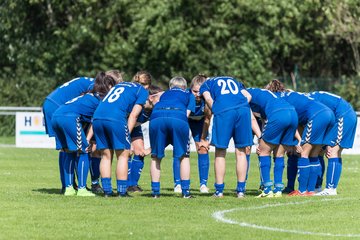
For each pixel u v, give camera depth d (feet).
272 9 221.87
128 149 86.07
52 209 76.89
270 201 84.53
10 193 90.22
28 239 62.49
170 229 66.59
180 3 225.56
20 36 240.32
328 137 90.89
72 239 62.44
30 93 231.50
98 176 94.12
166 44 223.51
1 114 202.08
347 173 126.31
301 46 231.91
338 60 244.83
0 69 240.94
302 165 91.50
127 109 85.25
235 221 70.95
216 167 88.43
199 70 226.58
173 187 102.99
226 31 225.56
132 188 95.96
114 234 64.34
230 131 86.12
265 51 227.81
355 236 64.49
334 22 226.38
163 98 86.48
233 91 86.69
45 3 239.09
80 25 234.99
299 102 90.63
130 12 229.66
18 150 172.76
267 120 87.81
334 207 80.12
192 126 98.43
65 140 88.38
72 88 92.73
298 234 65.00
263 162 89.35
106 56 232.94
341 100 92.07
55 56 237.04
